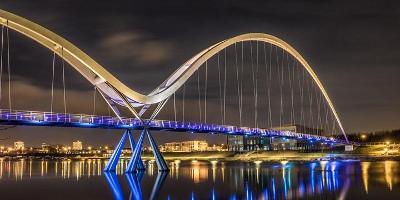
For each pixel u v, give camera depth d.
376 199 36.75
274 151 176.75
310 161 120.81
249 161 147.75
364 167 81.75
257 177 63.19
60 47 57.41
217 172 77.31
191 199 39.44
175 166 109.88
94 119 61.84
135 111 67.38
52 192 45.59
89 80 63.12
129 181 57.78
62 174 74.94
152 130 75.00
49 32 53.88
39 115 54.88
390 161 108.94
